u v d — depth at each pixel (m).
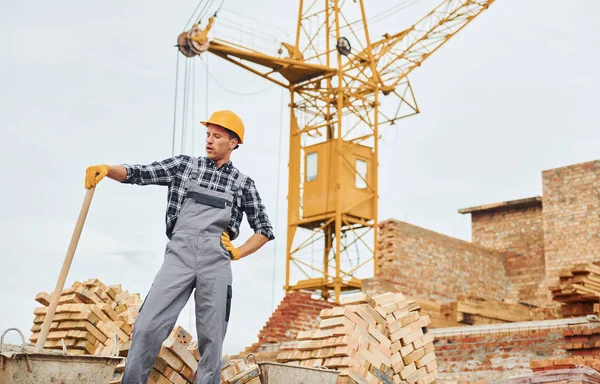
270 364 6.41
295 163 40.53
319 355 8.53
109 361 5.31
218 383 5.38
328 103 40.31
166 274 5.24
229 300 5.38
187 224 5.34
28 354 4.97
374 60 40.62
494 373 16.67
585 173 33.59
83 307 9.02
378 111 40.16
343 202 38.34
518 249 37.78
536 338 16.47
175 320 5.25
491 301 23.69
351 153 39.22
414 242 33.16
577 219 33.44
